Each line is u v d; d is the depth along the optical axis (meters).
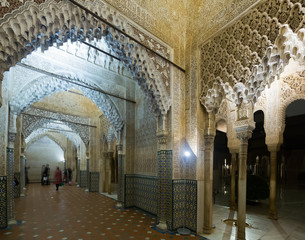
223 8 3.46
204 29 3.83
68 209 5.33
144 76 3.63
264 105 4.89
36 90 4.96
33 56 4.86
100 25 2.78
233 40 3.23
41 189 9.30
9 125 4.29
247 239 3.36
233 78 3.18
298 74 4.31
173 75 3.97
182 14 4.29
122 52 3.39
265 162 10.62
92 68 5.67
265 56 2.70
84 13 2.56
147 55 3.52
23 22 2.11
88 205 5.83
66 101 8.50
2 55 2.09
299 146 9.65
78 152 10.54
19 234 3.55
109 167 7.90
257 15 2.87
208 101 3.71
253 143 10.93
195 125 3.82
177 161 3.82
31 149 13.47
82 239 3.32
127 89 6.06
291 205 5.95
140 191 5.39
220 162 10.91
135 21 3.38
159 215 3.88
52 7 2.28
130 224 4.07
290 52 2.43
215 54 3.58
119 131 5.84
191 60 4.07
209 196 3.63
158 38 3.79
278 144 4.59
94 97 5.99
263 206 5.75
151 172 4.98
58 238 3.37
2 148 3.78
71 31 2.66
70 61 5.31
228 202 6.30
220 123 7.09
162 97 3.77
